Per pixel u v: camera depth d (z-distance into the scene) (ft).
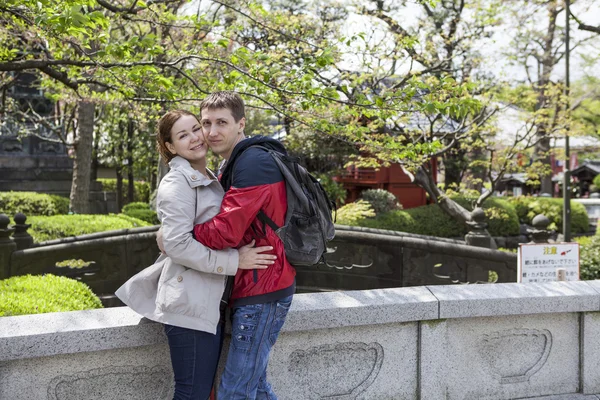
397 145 16.11
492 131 42.22
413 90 13.42
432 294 10.51
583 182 118.42
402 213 51.65
